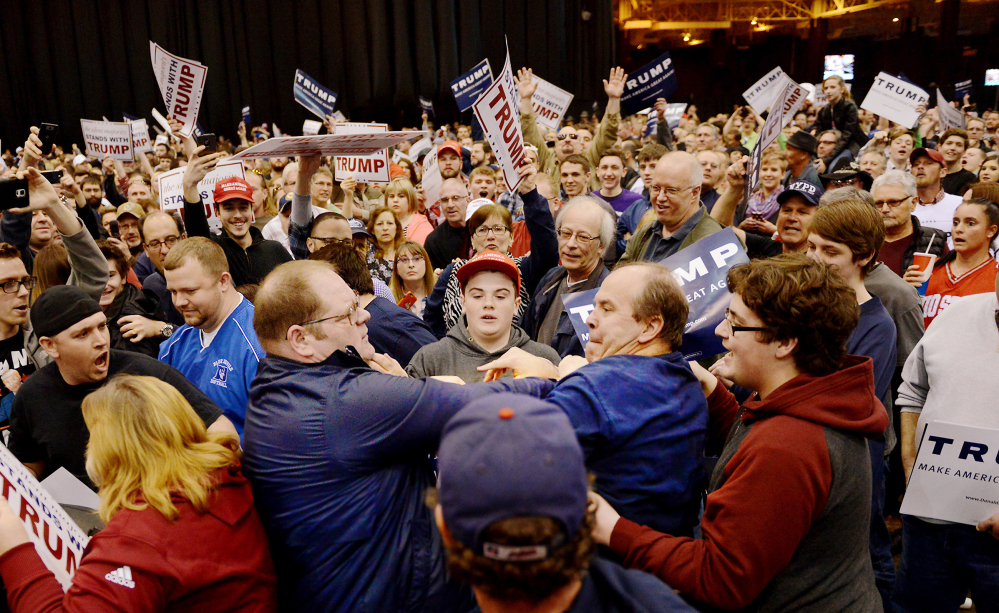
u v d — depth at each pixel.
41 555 1.38
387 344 2.62
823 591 1.41
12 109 16.31
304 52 16.53
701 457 1.53
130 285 3.10
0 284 2.48
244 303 2.53
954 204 4.50
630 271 1.56
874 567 1.91
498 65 16.88
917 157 4.51
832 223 2.12
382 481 1.36
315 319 1.46
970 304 2.12
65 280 3.06
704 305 1.97
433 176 6.16
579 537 0.83
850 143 8.46
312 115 16.80
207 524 1.34
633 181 6.61
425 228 5.19
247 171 5.90
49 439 2.05
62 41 16.12
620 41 24.30
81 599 1.23
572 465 0.82
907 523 2.25
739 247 1.97
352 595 1.36
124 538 1.28
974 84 20.52
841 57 23.98
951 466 1.88
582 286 2.90
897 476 3.33
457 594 1.40
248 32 16.31
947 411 2.10
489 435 0.82
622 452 1.40
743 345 1.49
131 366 2.10
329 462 1.35
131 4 16.02
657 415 1.41
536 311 3.06
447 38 16.22
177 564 1.29
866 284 2.63
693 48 25.78
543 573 0.80
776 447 1.35
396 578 1.36
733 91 25.14
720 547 1.33
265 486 1.40
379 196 6.65
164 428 1.37
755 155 3.54
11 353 2.61
